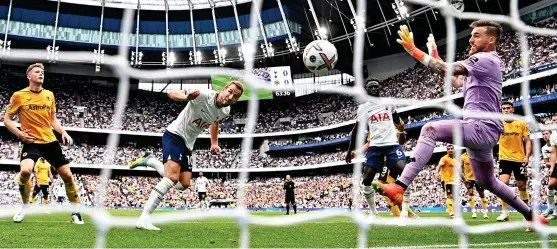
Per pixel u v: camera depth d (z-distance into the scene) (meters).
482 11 31.81
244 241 2.88
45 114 6.07
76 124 38.91
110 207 34.50
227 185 39.97
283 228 6.23
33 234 4.89
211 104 5.34
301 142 42.56
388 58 41.50
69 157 36.88
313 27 38.06
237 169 40.81
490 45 4.34
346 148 40.56
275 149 42.91
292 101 45.69
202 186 18.61
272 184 40.09
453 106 3.83
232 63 42.22
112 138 2.67
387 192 4.11
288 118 44.53
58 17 39.16
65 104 40.09
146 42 41.72
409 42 3.94
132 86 44.88
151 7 41.44
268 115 45.59
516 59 28.34
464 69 4.04
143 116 43.09
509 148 7.29
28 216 8.53
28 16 38.25
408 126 32.91
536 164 4.80
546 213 8.37
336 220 9.13
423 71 36.88
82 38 39.88
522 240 4.47
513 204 4.76
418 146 4.21
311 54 7.42
